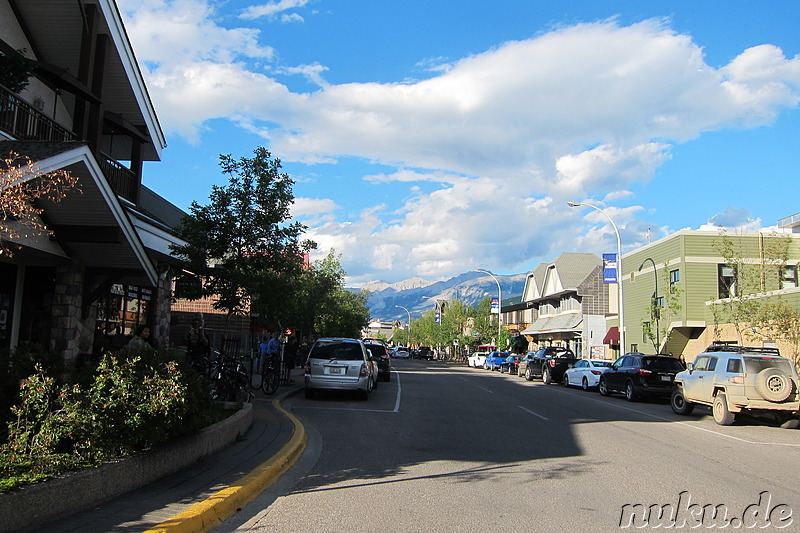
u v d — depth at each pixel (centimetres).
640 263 3775
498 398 2127
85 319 1350
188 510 575
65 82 1280
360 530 592
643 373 2206
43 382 623
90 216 1151
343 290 5466
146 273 1367
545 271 6153
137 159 1688
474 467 916
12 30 1430
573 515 665
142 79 1639
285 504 682
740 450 1171
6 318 1264
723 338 2906
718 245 3083
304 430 1134
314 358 1861
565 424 1466
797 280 3009
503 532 596
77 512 553
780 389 1497
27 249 1134
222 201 1417
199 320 1631
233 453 879
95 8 1411
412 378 3291
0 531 467
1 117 1104
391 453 1015
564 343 5344
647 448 1148
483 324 7244
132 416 638
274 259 1465
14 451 578
